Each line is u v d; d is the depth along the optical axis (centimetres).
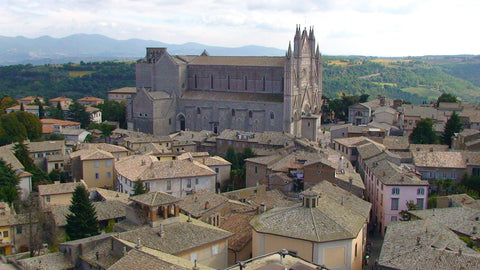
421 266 5947
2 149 14238
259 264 5094
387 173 10906
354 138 16100
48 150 15975
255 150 15975
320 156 12344
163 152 16125
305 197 6869
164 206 7412
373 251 9106
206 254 6888
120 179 12512
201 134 18838
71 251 6919
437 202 10275
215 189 12950
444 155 12525
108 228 9281
